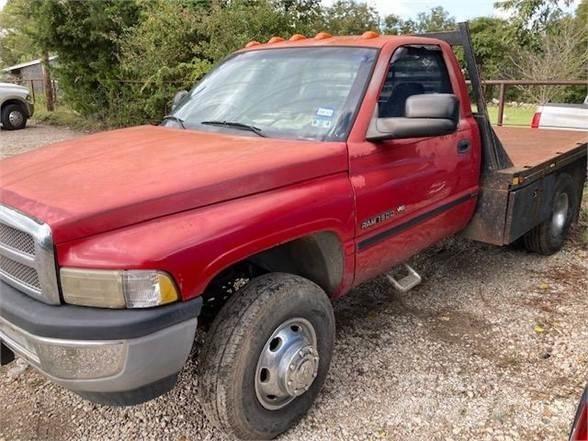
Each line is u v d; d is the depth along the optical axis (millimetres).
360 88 3178
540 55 20000
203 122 3525
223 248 2344
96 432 2867
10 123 17984
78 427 2906
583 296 4387
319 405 3033
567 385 3193
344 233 2961
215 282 3006
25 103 18234
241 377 2521
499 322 3971
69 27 16609
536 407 3002
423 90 3623
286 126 3203
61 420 2965
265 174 2617
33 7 16688
